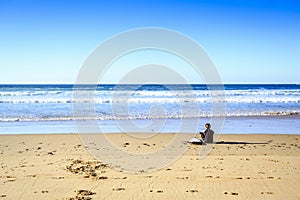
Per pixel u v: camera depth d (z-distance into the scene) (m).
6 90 53.53
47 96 37.06
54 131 17.64
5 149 12.95
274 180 8.64
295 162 10.79
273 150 12.98
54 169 9.69
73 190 7.80
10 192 7.62
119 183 8.36
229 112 26.06
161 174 9.23
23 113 24.55
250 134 17.05
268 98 36.66
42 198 7.25
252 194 7.55
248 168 9.91
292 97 37.72
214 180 8.62
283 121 22.22
